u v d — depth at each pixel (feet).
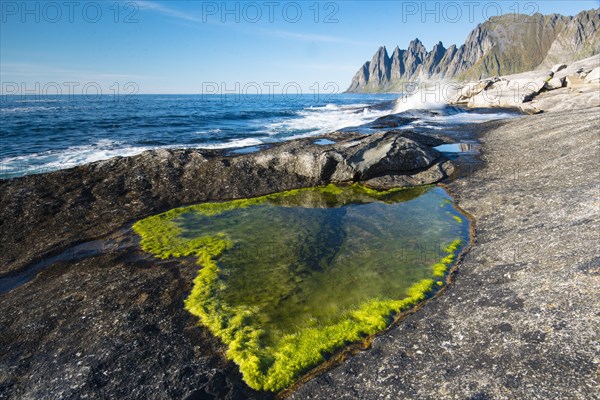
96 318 29.04
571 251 30.30
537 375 19.19
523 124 92.58
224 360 24.66
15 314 30.19
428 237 43.37
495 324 24.27
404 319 28.37
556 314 23.15
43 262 39.91
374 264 37.60
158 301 31.50
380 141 71.77
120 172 65.26
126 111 262.88
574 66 174.40
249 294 32.65
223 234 45.70
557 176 51.60
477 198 53.01
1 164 80.53
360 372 22.82
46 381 22.86
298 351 25.26
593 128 66.49
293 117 198.39
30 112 240.12
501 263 33.47
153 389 21.99
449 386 20.07
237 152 80.12
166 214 52.85
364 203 56.95
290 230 46.83
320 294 32.50
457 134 98.43
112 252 41.52
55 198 55.42
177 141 112.57
